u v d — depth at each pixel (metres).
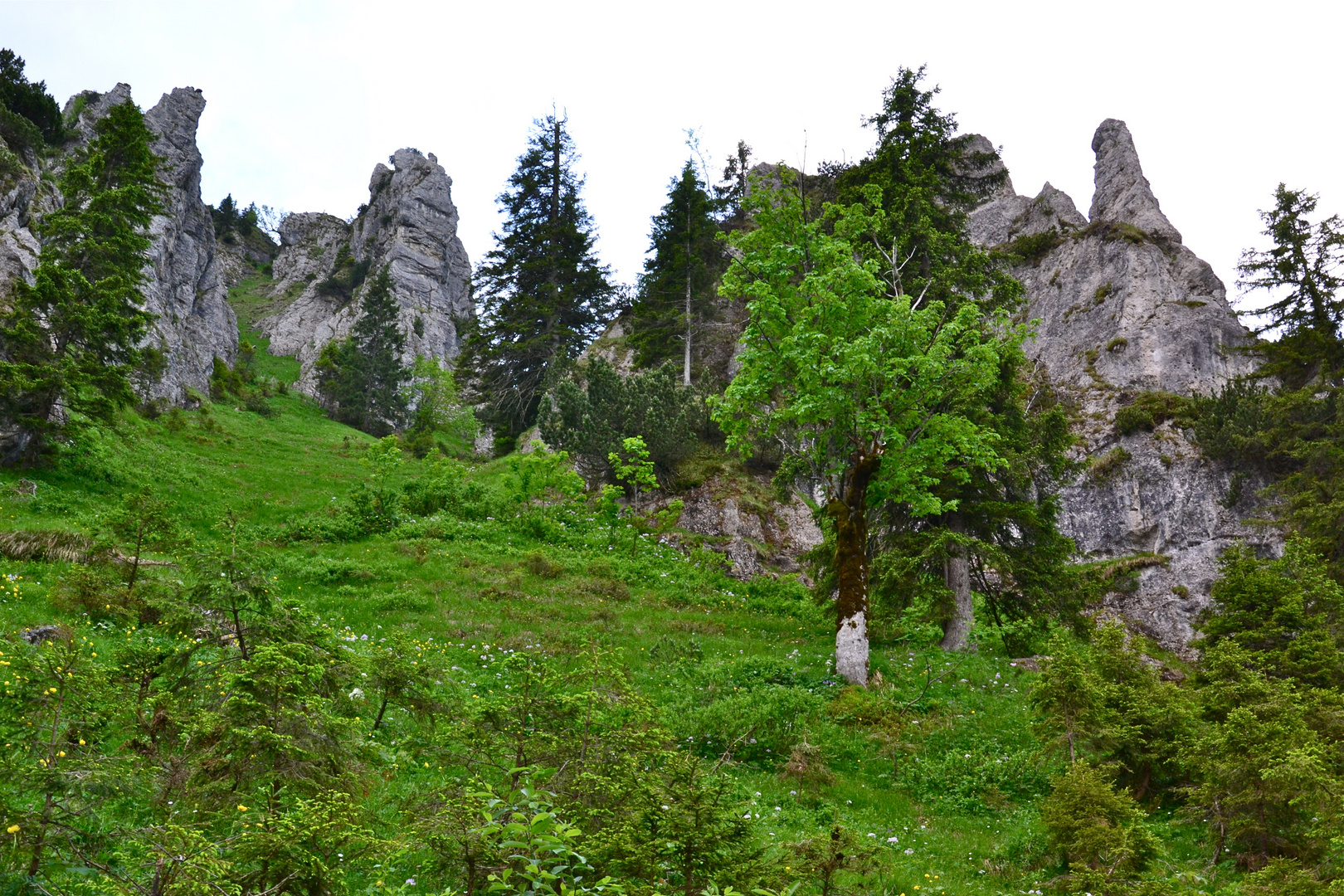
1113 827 11.12
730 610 27.12
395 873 8.35
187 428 45.62
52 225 35.59
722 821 7.86
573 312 59.56
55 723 7.85
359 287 109.94
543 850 6.65
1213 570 34.75
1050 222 53.25
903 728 16.95
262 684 8.57
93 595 16.30
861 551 20.28
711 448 39.72
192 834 6.01
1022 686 19.84
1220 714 15.50
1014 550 23.75
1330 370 35.75
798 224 22.38
